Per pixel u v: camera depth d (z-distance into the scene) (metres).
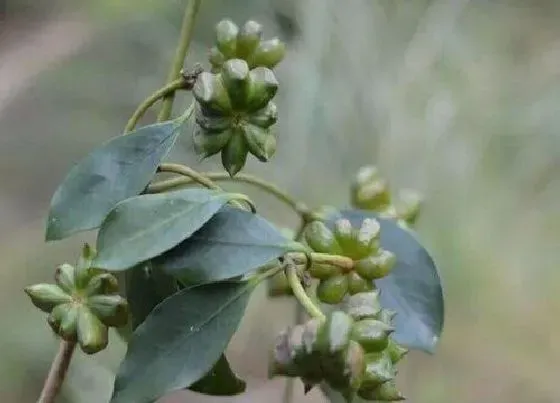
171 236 0.76
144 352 0.77
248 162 2.14
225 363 0.79
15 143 2.29
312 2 2.31
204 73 0.78
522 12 2.63
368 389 0.75
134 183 0.79
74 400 1.57
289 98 2.27
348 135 2.24
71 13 2.41
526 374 2.02
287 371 0.75
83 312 0.78
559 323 2.11
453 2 2.41
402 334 0.85
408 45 2.35
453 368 2.02
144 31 2.39
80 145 2.33
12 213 2.17
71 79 2.36
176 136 0.80
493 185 2.29
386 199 0.91
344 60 2.30
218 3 2.34
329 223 0.86
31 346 1.82
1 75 2.30
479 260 2.16
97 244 0.77
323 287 0.80
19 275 1.97
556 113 2.41
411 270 0.86
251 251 0.77
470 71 2.40
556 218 2.28
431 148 2.24
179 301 0.77
